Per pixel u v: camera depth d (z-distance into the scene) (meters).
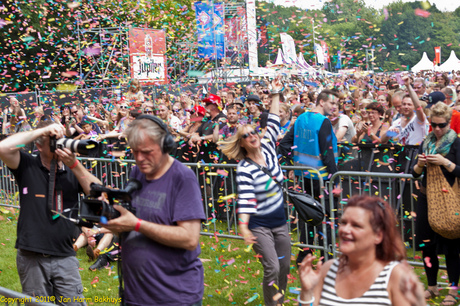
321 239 5.75
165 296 2.70
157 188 2.75
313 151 5.73
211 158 7.92
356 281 2.22
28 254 3.45
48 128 3.18
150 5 20.00
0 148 3.22
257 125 7.10
